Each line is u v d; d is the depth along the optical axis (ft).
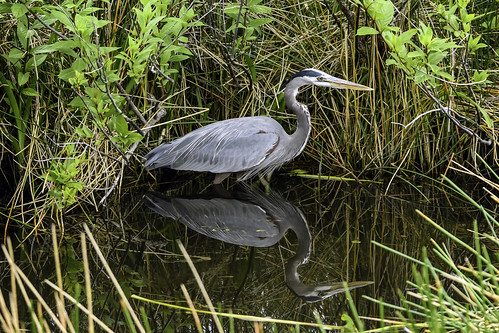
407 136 40.60
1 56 35.47
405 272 28.45
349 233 33.35
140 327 18.33
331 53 42.19
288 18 43.60
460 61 38.19
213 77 42.98
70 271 28.84
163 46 34.76
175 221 34.99
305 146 43.24
